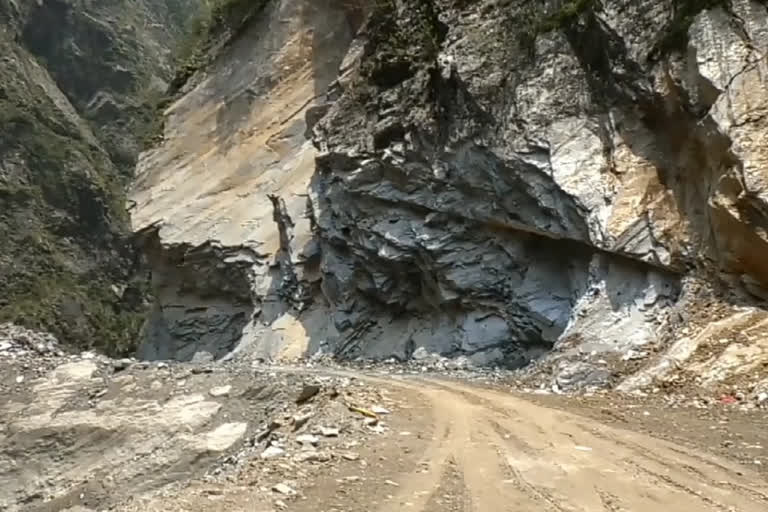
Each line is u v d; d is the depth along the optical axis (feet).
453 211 76.59
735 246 48.88
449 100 76.69
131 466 41.24
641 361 48.96
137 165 129.08
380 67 89.81
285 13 121.29
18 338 60.54
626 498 23.35
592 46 65.36
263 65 121.19
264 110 119.96
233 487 24.67
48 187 221.05
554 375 50.39
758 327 45.93
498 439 31.83
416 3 88.38
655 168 58.54
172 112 127.65
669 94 56.75
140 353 128.26
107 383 50.11
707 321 48.78
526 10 73.00
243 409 42.80
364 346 88.69
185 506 22.70
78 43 269.23
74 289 204.54
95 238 222.07
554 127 65.51
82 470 43.57
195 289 122.01
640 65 59.47
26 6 261.44
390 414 37.22
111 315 205.98
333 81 114.01
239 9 127.44
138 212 125.08
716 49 53.42
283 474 26.13
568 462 27.84
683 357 46.24
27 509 42.47
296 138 116.47
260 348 99.91
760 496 23.53
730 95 51.11
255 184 116.88
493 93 71.46
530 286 69.56
